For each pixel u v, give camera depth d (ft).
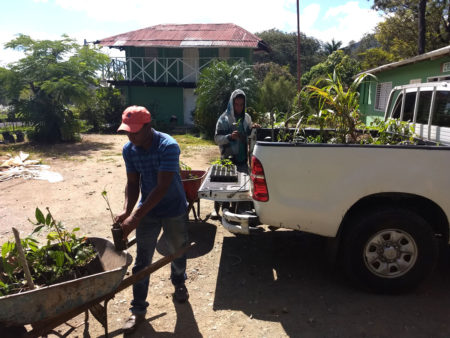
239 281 11.73
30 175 27.50
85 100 47.88
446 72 34.14
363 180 9.93
